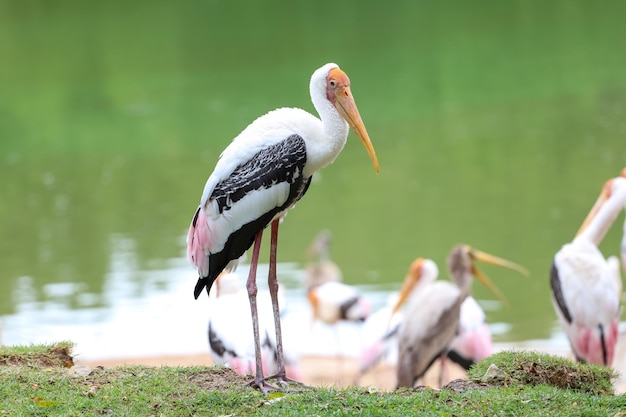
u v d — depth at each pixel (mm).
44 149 28094
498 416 6074
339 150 7312
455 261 12633
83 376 7160
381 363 13352
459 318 11219
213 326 9227
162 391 6785
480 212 19328
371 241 17984
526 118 27094
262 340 9234
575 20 41531
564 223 18078
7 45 44312
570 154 23078
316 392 6711
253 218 7105
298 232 19047
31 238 19078
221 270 7340
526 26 41031
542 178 21312
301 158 7094
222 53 39875
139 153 26750
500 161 23031
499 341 12969
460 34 40281
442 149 24734
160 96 33344
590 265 10422
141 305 14531
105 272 16328
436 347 11117
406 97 30703
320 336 14555
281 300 11031
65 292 15305
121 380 7047
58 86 36156
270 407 6398
